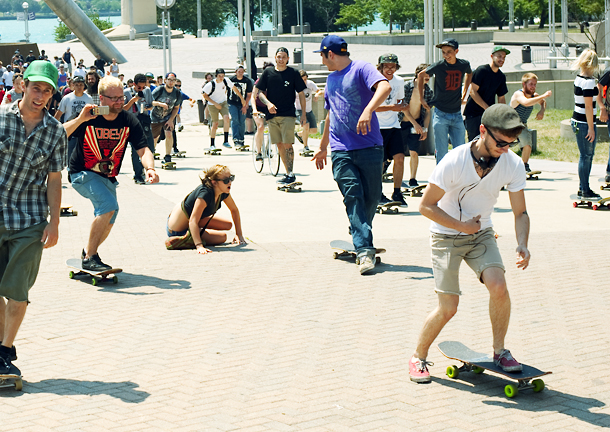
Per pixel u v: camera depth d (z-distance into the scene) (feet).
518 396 14.11
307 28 224.94
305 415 13.26
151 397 14.11
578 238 27.99
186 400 13.97
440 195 14.01
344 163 24.06
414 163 38.29
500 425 12.80
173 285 22.13
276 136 40.32
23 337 17.67
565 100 89.71
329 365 15.75
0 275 14.98
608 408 13.50
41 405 13.76
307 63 136.98
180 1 308.60
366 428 12.72
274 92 39.75
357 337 17.49
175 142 57.06
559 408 13.52
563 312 19.17
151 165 21.71
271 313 19.38
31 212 14.70
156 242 27.99
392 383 14.78
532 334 17.53
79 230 30.48
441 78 34.27
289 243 27.55
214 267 24.22
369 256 23.16
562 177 43.09
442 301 14.61
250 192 39.73
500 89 35.29
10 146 14.28
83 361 16.10
